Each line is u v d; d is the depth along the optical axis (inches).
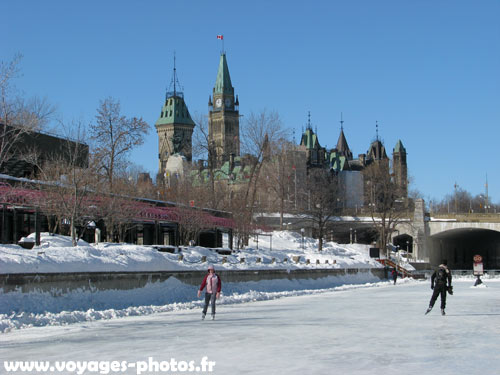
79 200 2000.5
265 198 4783.5
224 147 4148.6
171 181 4911.4
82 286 1566.2
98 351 818.2
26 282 1407.5
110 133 2532.0
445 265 1267.2
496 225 5344.5
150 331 1036.5
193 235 2851.9
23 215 2273.6
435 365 694.5
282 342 884.0
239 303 1759.4
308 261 2979.8
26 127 2021.4
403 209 5349.4
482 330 1002.7
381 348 820.0
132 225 2706.7
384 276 3654.0
